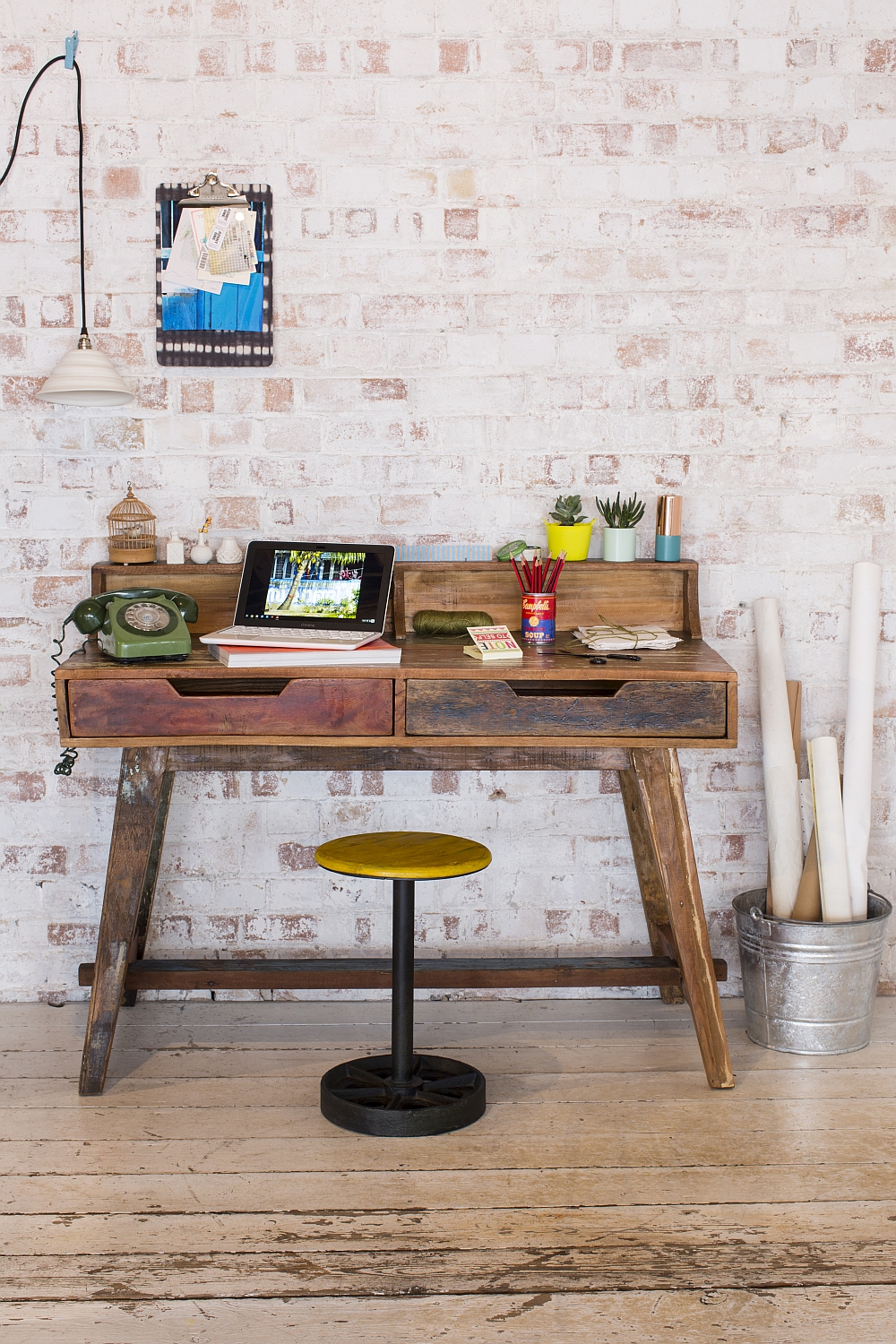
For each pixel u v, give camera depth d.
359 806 2.73
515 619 2.65
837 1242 1.81
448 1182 1.97
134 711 2.17
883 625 2.71
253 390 2.62
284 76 2.55
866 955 2.44
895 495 2.68
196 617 2.49
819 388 2.65
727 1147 2.08
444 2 2.54
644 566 2.59
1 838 2.70
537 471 2.65
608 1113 2.20
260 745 2.24
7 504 2.63
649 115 2.58
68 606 2.66
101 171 2.56
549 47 2.56
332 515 2.65
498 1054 2.46
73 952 2.74
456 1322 1.63
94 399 2.54
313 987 2.46
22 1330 1.62
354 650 2.24
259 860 2.73
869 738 2.62
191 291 2.58
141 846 2.25
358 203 2.58
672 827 2.27
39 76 2.53
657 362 2.64
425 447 2.64
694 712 2.20
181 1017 2.65
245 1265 1.75
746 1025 2.57
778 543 2.69
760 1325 1.63
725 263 2.62
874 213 2.61
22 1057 2.44
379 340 2.61
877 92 2.59
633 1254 1.78
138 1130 2.13
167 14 2.53
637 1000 2.78
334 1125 2.15
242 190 2.57
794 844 2.60
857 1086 2.32
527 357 2.63
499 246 2.60
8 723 2.68
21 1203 1.90
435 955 2.76
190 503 2.64
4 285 2.58
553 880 2.75
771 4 2.56
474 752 2.27
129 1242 1.81
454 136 2.57
